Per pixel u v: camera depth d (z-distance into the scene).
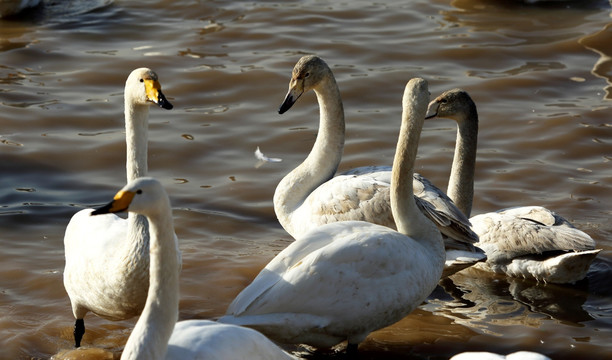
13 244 11.95
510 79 17.66
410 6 21.58
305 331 8.84
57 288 10.88
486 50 18.98
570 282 11.19
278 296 8.71
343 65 18.27
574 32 19.95
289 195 11.69
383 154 14.88
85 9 21.20
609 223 12.55
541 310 10.57
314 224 11.22
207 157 14.81
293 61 18.34
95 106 16.39
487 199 13.36
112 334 9.97
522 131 15.63
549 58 18.69
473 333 10.01
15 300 10.59
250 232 12.58
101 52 18.72
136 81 9.20
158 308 7.18
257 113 16.39
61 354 9.52
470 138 11.81
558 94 17.08
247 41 19.39
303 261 8.84
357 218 10.94
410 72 17.97
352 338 9.20
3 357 9.41
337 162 11.90
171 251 7.20
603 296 10.94
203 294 10.80
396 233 9.30
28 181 13.80
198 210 13.09
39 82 17.27
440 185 13.91
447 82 17.50
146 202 7.05
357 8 21.36
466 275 11.57
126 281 8.76
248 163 14.67
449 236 10.62
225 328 7.51
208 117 16.19
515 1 21.84
